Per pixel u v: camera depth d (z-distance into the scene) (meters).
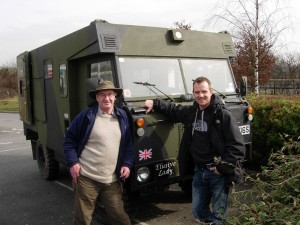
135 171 4.40
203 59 5.68
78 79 5.76
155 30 5.20
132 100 4.74
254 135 6.86
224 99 5.42
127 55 4.89
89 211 3.88
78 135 3.88
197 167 4.08
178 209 5.46
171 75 5.25
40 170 7.86
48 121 6.93
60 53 6.02
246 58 13.91
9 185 7.39
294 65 26.86
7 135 16.42
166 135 4.66
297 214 2.50
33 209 5.89
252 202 2.93
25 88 7.94
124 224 4.03
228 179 3.73
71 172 3.82
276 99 7.02
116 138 3.86
